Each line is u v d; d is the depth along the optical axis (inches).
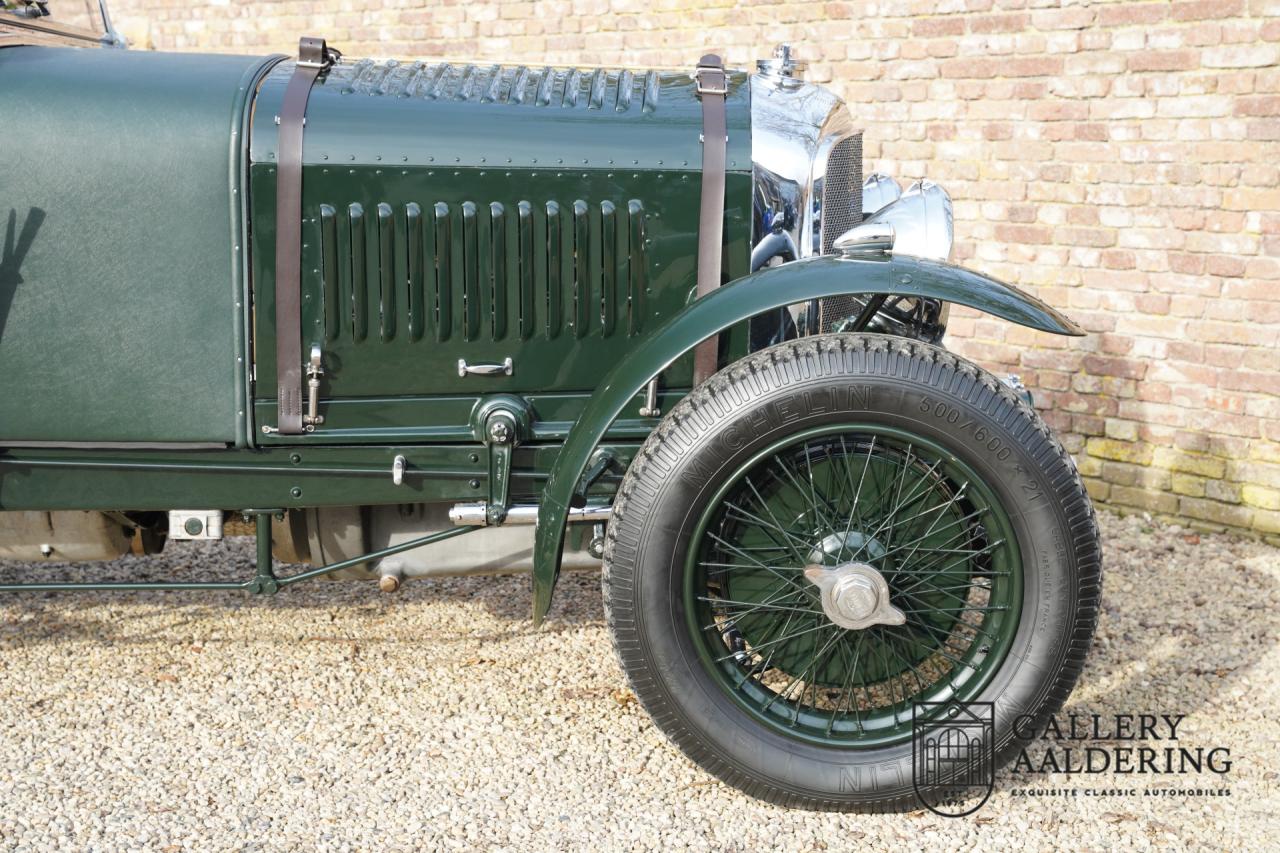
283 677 113.6
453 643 122.6
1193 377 163.6
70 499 96.1
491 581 140.3
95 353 93.0
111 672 113.8
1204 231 158.9
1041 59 166.4
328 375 95.6
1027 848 88.3
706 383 86.9
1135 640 128.6
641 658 87.5
